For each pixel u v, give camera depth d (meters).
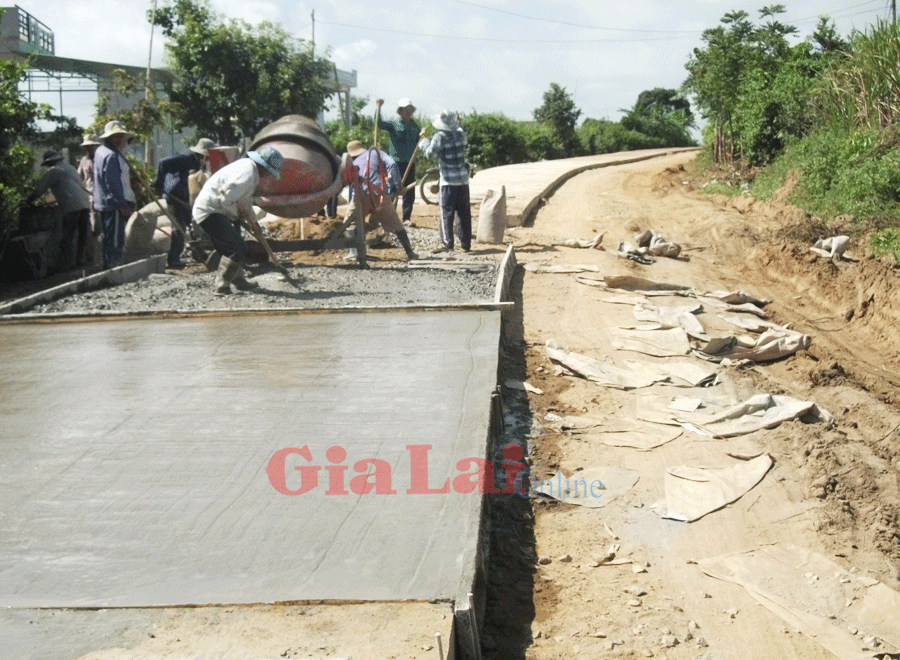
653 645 3.99
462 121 45.88
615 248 15.02
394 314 8.91
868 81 19.41
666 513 5.29
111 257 12.21
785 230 15.27
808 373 8.35
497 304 8.95
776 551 4.87
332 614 3.57
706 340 9.20
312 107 34.12
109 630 3.49
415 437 5.39
